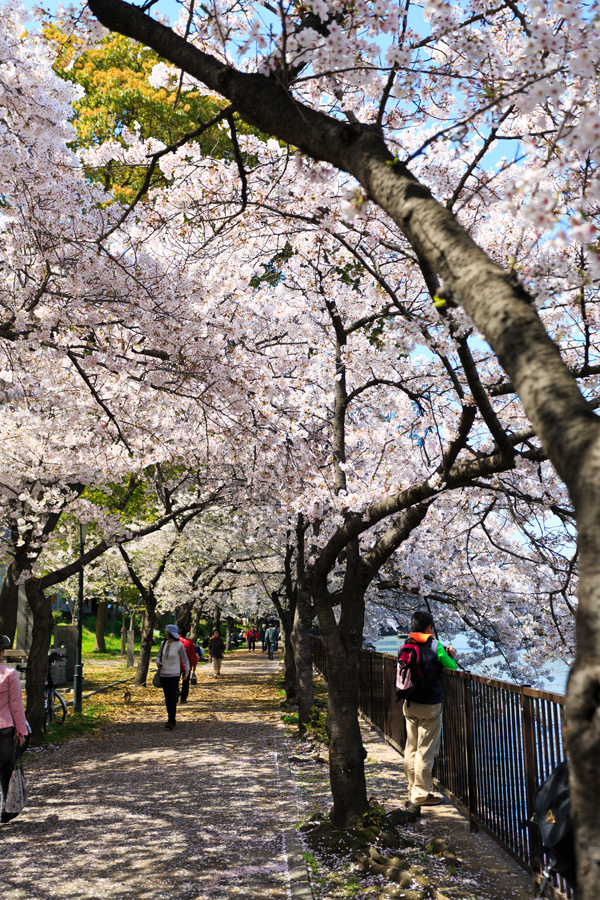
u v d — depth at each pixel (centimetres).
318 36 318
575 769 140
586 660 139
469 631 1361
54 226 692
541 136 363
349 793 597
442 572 1095
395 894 447
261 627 5341
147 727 1282
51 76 595
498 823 537
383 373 839
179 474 1332
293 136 281
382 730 1071
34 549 1173
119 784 833
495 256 636
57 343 754
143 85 1620
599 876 134
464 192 608
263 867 540
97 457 1049
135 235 758
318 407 988
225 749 1050
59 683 1967
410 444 903
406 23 415
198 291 775
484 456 524
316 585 625
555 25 403
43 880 523
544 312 608
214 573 2230
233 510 1772
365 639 1673
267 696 1822
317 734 1097
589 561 140
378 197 239
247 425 876
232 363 848
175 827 653
